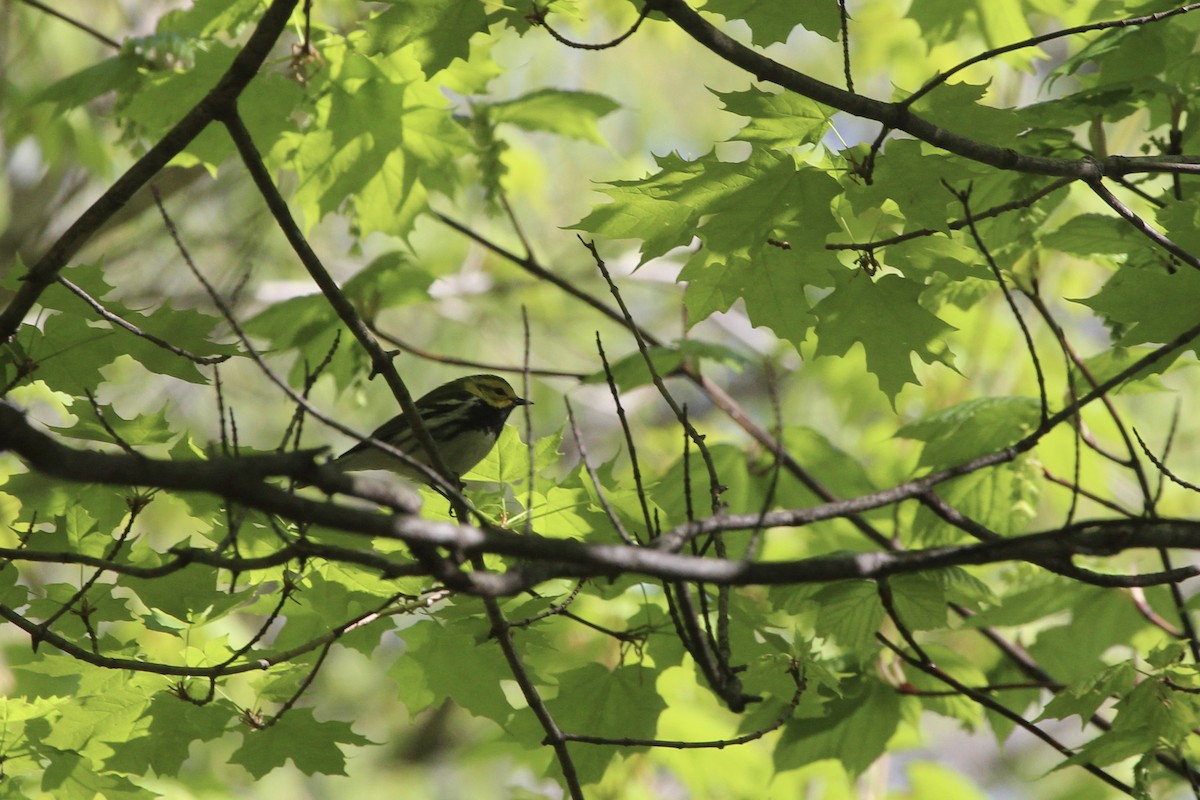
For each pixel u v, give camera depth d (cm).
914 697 1016
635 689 907
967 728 1056
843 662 1013
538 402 2156
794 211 750
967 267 801
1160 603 1145
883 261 830
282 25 725
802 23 736
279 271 1909
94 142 1530
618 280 2075
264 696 823
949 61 1817
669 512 1246
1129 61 898
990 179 945
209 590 772
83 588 689
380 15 773
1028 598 1070
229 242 1695
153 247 1678
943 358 820
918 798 1462
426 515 793
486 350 2233
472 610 809
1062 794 1553
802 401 2252
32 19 1656
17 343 746
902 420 1667
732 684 700
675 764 1383
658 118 2241
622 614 1282
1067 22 1187
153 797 829
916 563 636
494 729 1477
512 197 1992
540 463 802
